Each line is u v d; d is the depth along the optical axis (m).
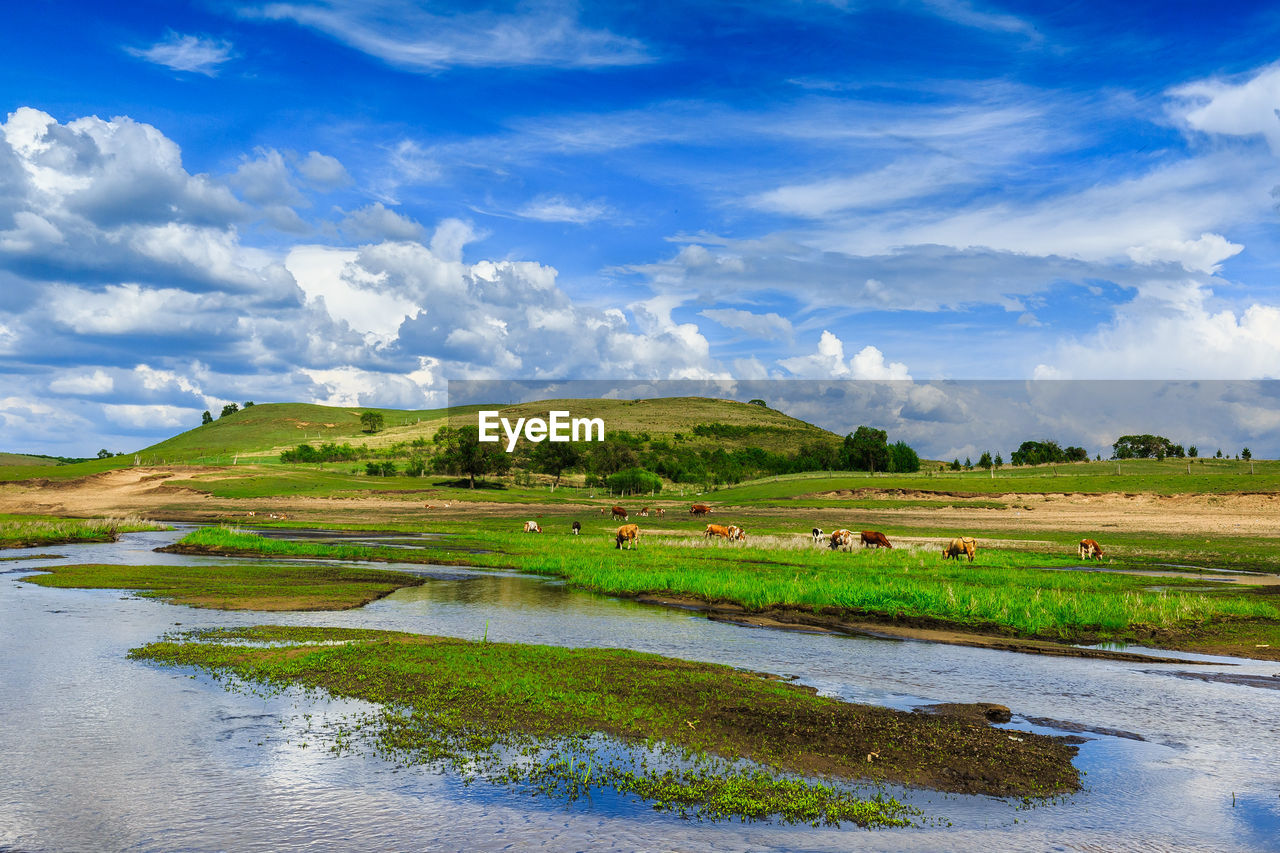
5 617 21.44
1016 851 8.30
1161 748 11.90
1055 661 18.28
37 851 8.00
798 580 28.53
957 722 12.75
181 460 176.50
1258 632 21.67
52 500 93.88
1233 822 9.18
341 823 8.76
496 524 71.00
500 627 21.39
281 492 101.44
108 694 13.73
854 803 9.47
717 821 8.96
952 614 23.38
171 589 27.03
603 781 10.07
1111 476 98.25
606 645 19.12
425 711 12.78
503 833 8.55
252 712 12.77
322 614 23.02
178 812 9.01
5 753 10.86
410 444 198.50
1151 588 30.02
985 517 77.38
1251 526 63.72
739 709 12.88
